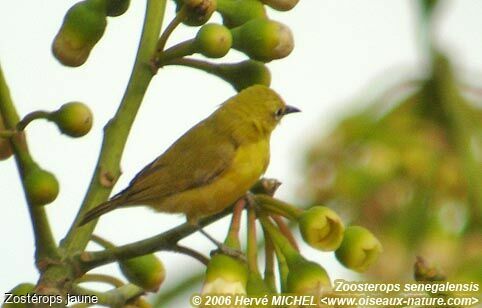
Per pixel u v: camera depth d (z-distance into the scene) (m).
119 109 7.80
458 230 10.20
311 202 10.71
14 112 7.52
